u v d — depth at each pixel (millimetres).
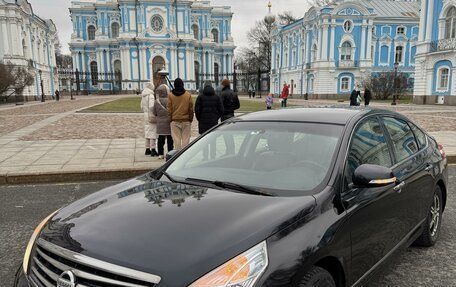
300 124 3439
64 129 15289
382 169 2852
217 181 3082
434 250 4227
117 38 72688
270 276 2051
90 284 2023
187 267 1975
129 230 2293
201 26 81438
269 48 84312
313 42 54875
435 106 32250
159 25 73375
